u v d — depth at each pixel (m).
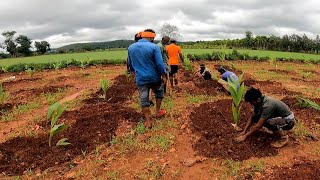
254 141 5.73
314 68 18.50
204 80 10.95
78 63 18.59
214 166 5.08
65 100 9.66
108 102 8.77
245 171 4.85
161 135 6.26
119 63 19.17
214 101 8.12
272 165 4.99
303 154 5.36
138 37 6.89
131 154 5.61
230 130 6.20
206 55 20.69
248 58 21.16
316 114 7.14
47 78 14.16
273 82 11.55
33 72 15.84
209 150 5.54
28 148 5.98
